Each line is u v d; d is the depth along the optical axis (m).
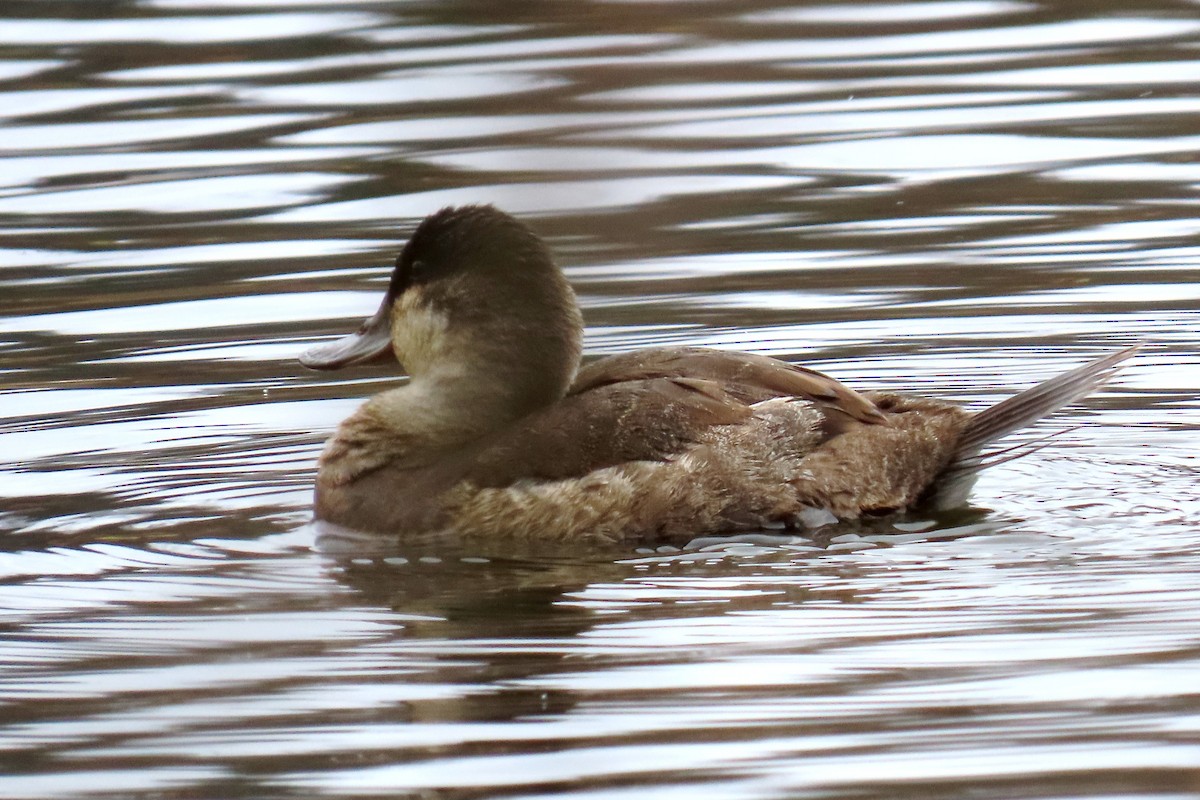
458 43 21.28
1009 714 8.12
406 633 9.27
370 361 11.84
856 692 8.38
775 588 9.70
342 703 8.50
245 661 8.99
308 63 20.56
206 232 16.58
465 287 11.35
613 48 21.09
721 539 10.61
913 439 10.82
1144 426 12.51
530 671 8.73
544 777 7.74
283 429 12.82
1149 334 14.09
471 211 11.47
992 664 8.59
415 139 18.59
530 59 20.70
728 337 14.27
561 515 10.73
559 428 10.94
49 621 9.57
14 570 10.34
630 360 11.42
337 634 9.29
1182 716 8.02
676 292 15.29
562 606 9.57
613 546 10.66
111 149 18.31
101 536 10.91
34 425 12.81
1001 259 15.65
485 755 7.94
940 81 20.00
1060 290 14.95
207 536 10.95
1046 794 7.44
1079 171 17.47
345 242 16.33
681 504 10.64
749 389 11.02
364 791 7.68
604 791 7.60
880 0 22.89
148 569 10.35
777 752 7.85
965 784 7.54
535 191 17.38
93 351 14.27
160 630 9.41
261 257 16.05
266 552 10.69
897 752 7.82
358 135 18.67
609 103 19.52
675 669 8.70
